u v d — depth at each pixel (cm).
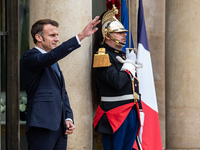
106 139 1069
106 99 1069
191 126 1498
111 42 1091
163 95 1614
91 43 1102
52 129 816
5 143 1048
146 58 1306
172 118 1517
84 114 1083
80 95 1074
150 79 1300
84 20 1080
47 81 844
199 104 1495
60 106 846
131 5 1555
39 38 877
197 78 1495
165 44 1542
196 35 1495
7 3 1043
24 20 1206
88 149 1091
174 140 1513
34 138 829
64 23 1068
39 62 818
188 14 1497
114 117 1052
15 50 1045
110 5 1180
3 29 1039
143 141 1241
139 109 1086
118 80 1021
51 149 834
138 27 1336
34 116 816
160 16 1606
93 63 1048
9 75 1045
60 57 820
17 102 1047
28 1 1216
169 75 1524
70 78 1069
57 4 1067
